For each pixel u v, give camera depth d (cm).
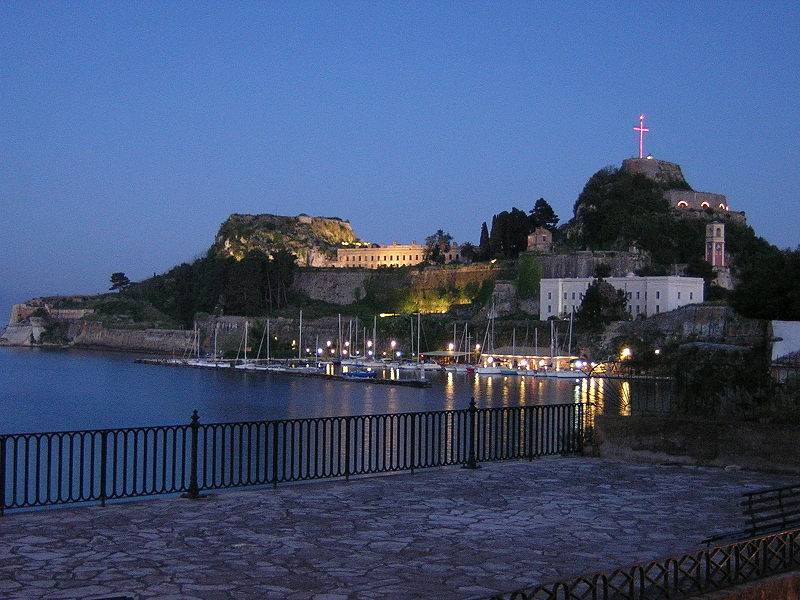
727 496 2511
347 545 1912
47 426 10762
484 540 1975
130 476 5156
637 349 18750
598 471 2925
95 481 4997
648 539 1998
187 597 1532
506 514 2248
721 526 2131
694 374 3512
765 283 8362
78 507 2281
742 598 1427
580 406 3409
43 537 1944
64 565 1723
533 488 2609
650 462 3139
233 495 2456
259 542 1925
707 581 1433
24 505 2319
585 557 1838
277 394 15188
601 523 2156
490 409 3192
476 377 18225
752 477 2828
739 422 3000
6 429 10412
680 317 19000
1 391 16125
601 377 14275
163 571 1689
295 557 1808
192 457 2425
